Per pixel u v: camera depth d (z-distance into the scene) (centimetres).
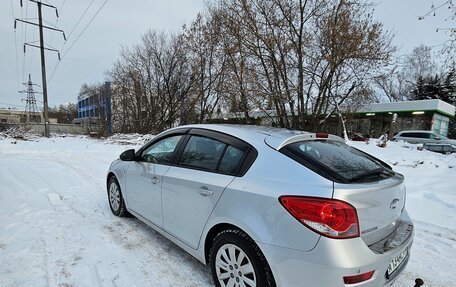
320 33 1275
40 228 365
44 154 1152
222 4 1446
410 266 303
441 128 2308
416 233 389
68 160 980
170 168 304
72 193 530
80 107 5097
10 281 251
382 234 207
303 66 1315
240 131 266
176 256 306
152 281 261
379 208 201
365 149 1124
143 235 354
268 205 201
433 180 705
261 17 1348
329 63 1212
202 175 261
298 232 185
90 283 253
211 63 2062
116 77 2827
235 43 1421
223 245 232
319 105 1312
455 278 281
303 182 197
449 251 338
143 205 345
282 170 212
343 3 1189
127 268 280
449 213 466
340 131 1448
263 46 1349
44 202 470
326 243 177
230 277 227
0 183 586
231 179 235
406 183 679
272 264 196
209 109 2247
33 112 6084
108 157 1089
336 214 178
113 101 2933
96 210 440
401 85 3672
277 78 1346
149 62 2611
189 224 269
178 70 2469
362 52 1173
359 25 1192
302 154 218
